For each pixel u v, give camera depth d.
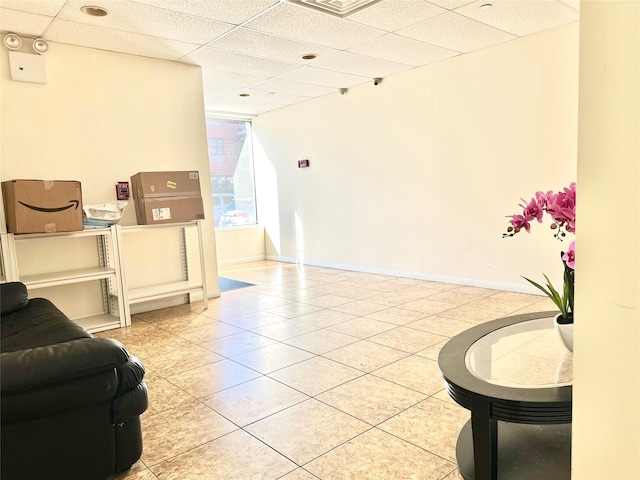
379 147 5.72
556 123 4.12
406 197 5.49
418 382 2.56
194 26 3.65
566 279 1.64
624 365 0.65
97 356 1.59
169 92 4.54
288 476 1.76
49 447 1.58
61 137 3.90
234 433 2.10
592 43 0.66
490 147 4.62
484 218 4.76
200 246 4.36
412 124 5.30
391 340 3.29
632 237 0.63
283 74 5.19
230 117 7.36
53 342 2.13
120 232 3.83
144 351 3.25
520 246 4.52
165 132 4.52
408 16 3.63
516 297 4.38
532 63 4.22
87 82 4.02
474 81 4.67
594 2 0.65
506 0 3.40
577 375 0.73
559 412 1.30
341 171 6.27
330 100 6.27
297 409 2.30
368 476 1.74
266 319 4.00
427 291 4.79
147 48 4.12
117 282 3.84
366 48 4.38
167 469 1.83
